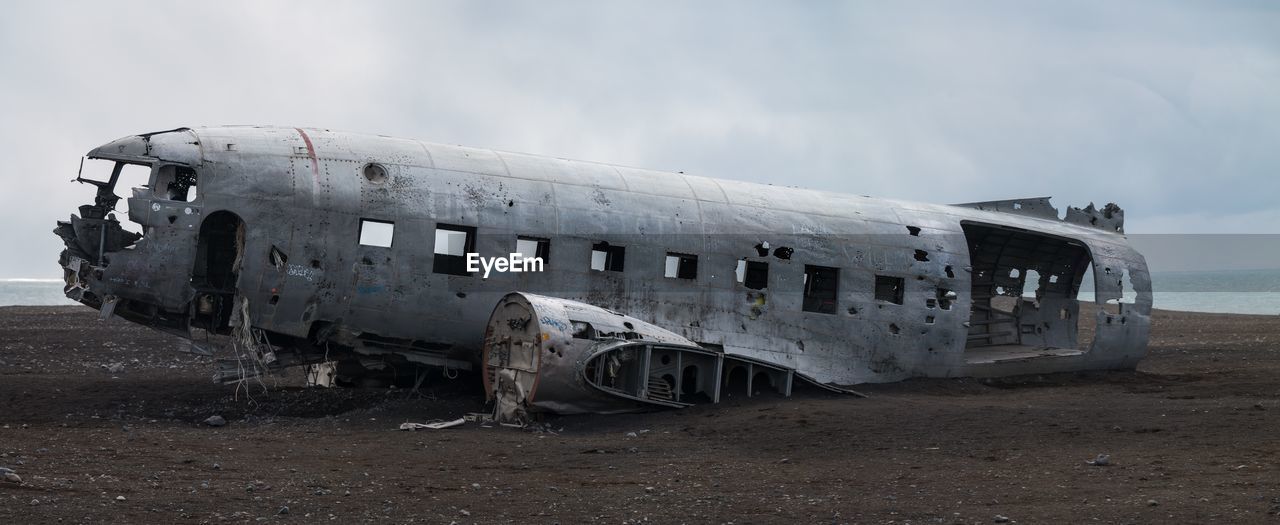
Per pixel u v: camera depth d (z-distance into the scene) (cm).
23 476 968
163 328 1584
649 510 902
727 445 1307
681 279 1850
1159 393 1898
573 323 1529
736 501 942
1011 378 2170
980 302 2500
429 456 1205
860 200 2162
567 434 1421
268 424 1458
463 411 1573
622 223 1805
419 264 1627
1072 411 1480
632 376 1597
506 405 1519
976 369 2123
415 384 1742
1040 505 894
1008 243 2505
